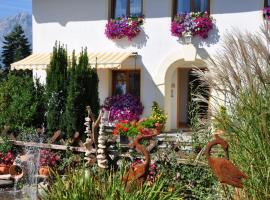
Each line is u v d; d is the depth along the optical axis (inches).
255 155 171.5
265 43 187.5
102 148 326.0
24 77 492.4
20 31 1459.2
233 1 621.9
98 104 465.7
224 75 189.9
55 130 450.0
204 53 639.1
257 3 605.0
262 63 183.0
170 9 668.1
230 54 190.1
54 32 759.1
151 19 682.8
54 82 458.6
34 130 437.7
